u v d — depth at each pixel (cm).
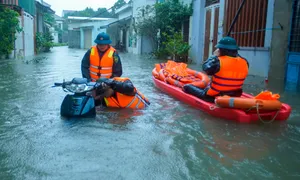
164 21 1866
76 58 1764
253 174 277
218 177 270
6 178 261
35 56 1914
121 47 3138
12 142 342
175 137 369
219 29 1176
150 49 2500
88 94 445
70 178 262
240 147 342
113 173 272
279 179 269
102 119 438
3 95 603
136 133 379
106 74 543
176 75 673
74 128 394
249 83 805
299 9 777
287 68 827
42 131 381
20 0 1920
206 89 525
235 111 439
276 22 852
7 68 1123
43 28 3142
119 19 3366
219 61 470
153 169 282
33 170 275
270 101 430
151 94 646
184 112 491
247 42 1018
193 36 1541
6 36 1562
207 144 349
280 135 387
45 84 749
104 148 328
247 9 1008
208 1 1383
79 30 4134
